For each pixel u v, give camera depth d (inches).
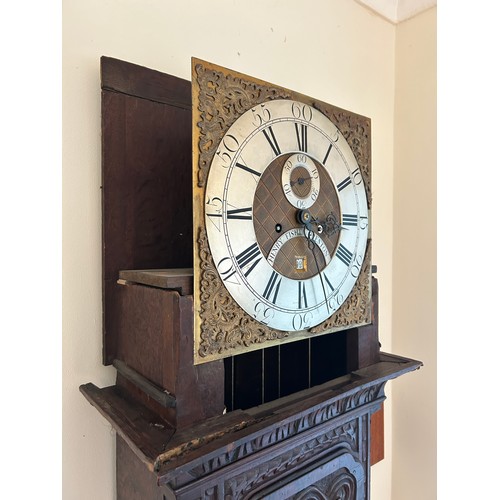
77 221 29.9
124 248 31.0
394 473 59.1
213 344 24.0
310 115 30.0
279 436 27.0
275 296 27.1
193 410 23.4
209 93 24.2
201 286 23.5
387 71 57.8
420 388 56.3
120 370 28.1
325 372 37.2
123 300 29.2
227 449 21.7
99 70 30.9
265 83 27.2
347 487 34.1
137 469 27.7
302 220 28.4
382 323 57.9
